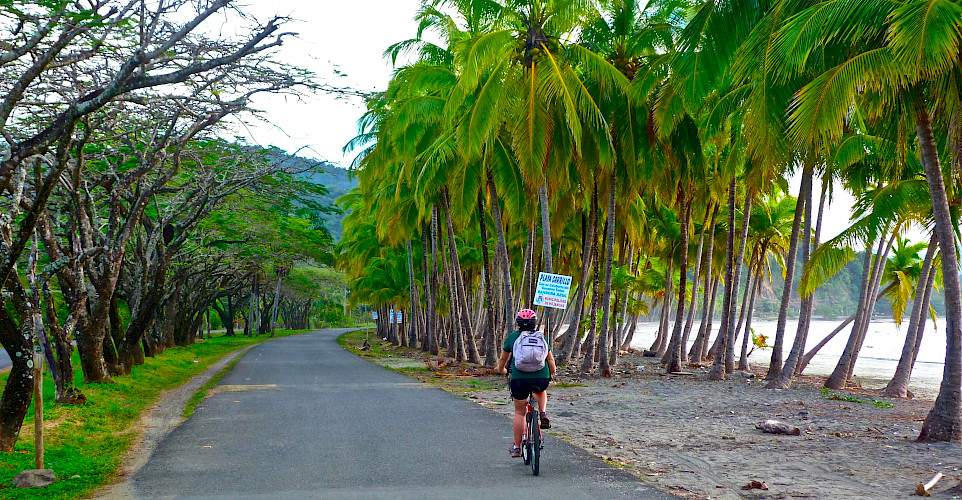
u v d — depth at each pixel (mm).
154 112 10133
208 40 7887
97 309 16234
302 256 42344
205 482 7031
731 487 6922
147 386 17578
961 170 10156
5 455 8477
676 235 33062
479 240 41188
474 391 16547
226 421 11391
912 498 6555
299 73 8367
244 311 82500
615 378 21828
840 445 9570
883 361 45531
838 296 182750
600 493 6484
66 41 7133
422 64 22078
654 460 8281
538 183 18891
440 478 7098
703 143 22375
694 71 13758
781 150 15969
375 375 21203
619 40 20938
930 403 18031
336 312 120438
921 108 10734
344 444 9094
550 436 9914
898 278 29516
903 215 15695
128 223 16516
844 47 11453
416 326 41062
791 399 16656
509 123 20203
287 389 16688
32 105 8359
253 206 27109
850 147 17125
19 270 16312
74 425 11016
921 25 8773
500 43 17594
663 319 38219
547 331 26594
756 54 11312
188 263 31406
